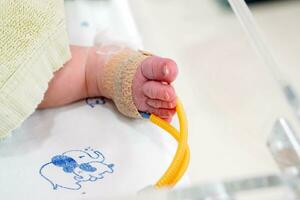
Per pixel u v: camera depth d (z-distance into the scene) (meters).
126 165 0.58
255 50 0.54
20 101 0.55
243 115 0.63
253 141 0.59
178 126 0.62
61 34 0.59
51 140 0.62
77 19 0.79
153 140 0.62
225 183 0.34
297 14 1.06
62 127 0.63
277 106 0.52
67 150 0.60
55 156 0.59
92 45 0.73
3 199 0.54
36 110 0.65
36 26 0.56
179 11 0.92
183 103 0.68
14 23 0.55
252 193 0.34
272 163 0.47
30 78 0.55
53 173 0.57
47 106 0.66
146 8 0.90
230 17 0.83
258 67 0.62
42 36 0.56
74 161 0.59
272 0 1.08
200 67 0.75
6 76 0.53
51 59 0.59
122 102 0.63
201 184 0.35
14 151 0.60
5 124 0.55
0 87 0.52
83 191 0.55
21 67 0.54
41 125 0.64
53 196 0.55
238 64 0.70
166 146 0.61
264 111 0.58
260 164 0.53
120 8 0.83
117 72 0.63
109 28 0.78
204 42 0.82
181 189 0.35
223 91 0.69
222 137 0.62
